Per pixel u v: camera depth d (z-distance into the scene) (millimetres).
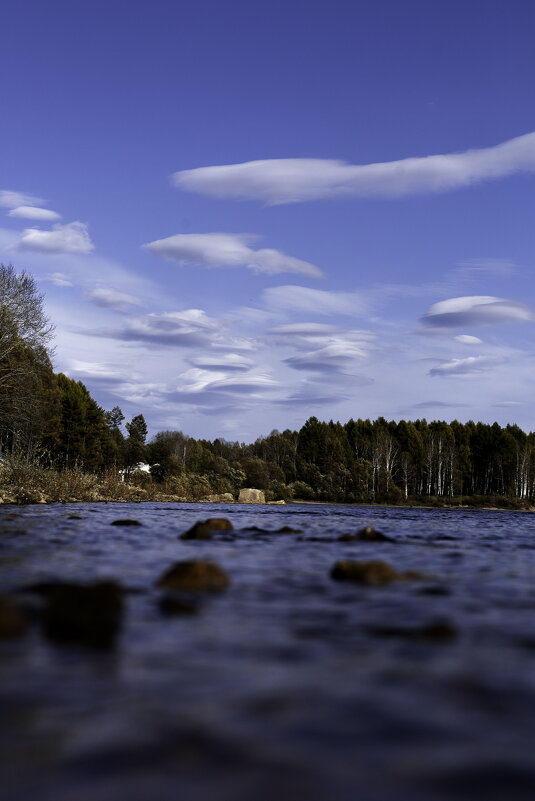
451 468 103375
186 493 60250
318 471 95000
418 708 3525
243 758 2871
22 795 2516
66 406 71562
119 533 15438
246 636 5156
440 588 7891
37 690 3754
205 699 3633
